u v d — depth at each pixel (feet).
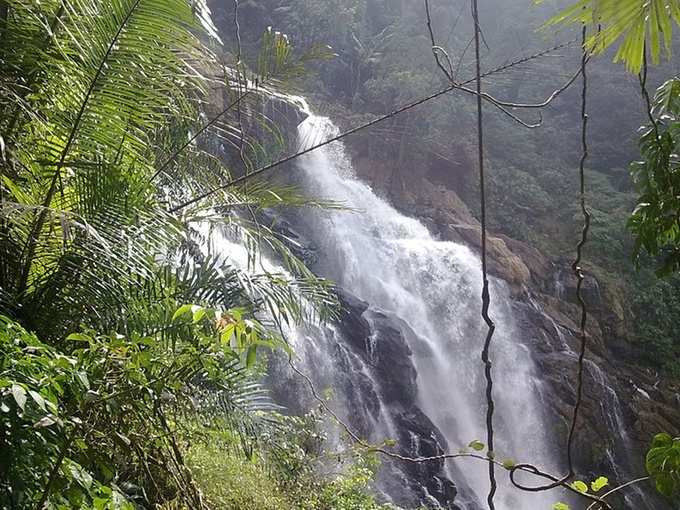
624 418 62.34
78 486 8.47
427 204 74.90
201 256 14.65
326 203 16.80
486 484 50.80
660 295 77.41
